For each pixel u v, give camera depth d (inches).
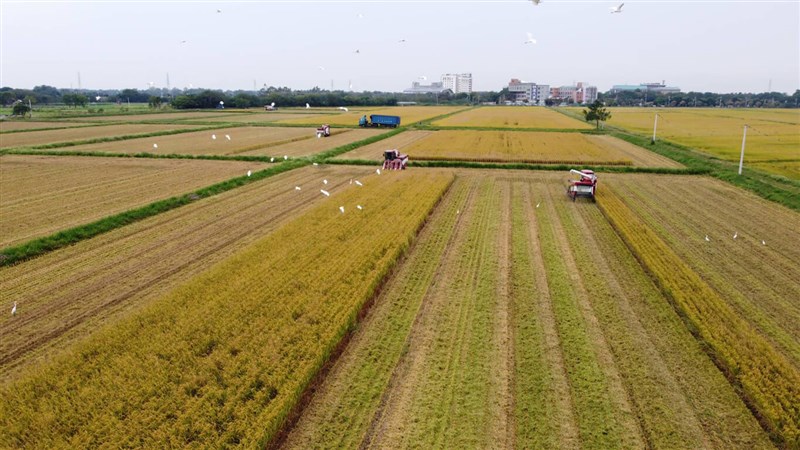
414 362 573.6
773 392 505.0
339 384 534.6
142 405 468.1
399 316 681.6
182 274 836.6
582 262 889.5
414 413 490.3
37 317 684.1
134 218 1152.8
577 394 519.2
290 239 945.5
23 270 849.5
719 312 671.1
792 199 1374.3
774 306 733.3
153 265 876.6
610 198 1365.7
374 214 1126.4
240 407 468.1
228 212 1226.6
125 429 438.3
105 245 981.8
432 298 738.2
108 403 469.7
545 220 1164.5
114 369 519.5
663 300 738.2
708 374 558.9
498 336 631.2
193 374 511.8
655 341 624.7
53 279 813.2
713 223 1171.9
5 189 1440.7
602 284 792.9
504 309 703.7
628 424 477.7
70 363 529.0
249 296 690.8
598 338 629.6
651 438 461.1
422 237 1020.5
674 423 481.1
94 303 727.1
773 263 911.0
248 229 1087.0
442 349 600.1
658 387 534.0
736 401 515.5
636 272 846.5
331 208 1181.7
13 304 721.0
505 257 909.2
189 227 1101.7
